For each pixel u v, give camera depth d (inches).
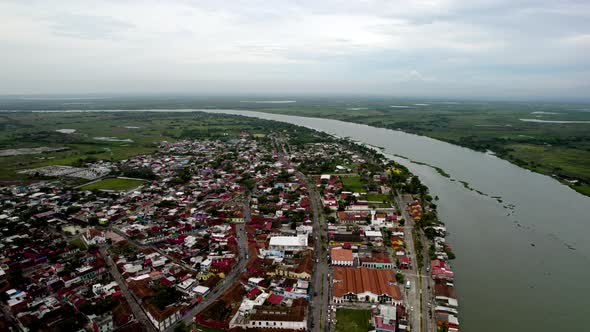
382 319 4965.6
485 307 5531.5
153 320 5036.9
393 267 6628.9
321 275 6363.2
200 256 6968.5
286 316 4982.8
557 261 7066.9
